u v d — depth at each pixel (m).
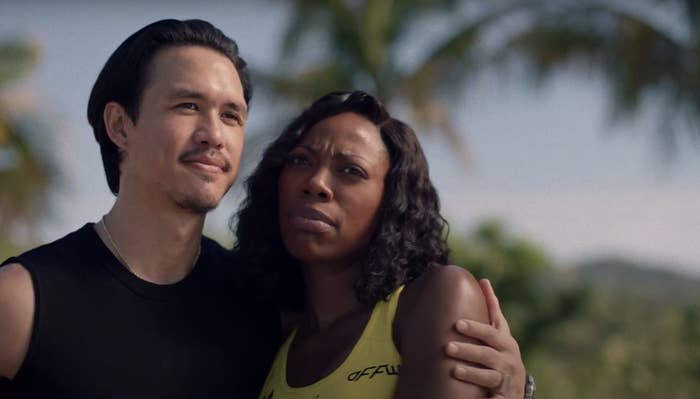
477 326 2.59
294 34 13.98
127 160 2.85
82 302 2.67
